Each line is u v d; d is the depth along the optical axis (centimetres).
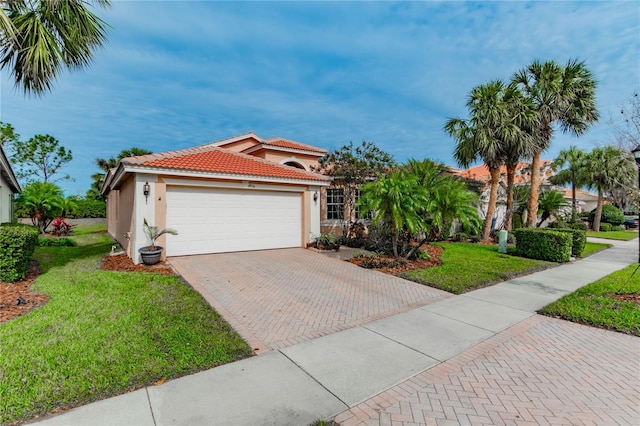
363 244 1437
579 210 3569
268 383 358
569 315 586
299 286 789
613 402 331
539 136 1598
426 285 822
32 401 309
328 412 310
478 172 3027
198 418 294
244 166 1265
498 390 354
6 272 713
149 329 482
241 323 543
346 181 1655
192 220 1121
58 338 443
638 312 589
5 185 1534
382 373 387
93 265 971
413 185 1077
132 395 327
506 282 868
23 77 782
